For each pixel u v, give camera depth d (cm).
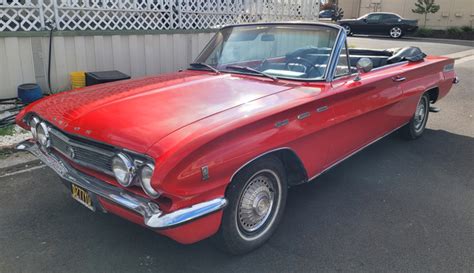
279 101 294
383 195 391
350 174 439
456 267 283
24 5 630
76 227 326
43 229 322
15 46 631
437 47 1828
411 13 2862
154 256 289
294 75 358
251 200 284
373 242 312
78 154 275
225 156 245
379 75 405
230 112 268
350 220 343
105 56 723
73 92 338
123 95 309
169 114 265
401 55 501
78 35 683
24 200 370
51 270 272
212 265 281
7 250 294
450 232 328
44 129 301
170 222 227
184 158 225
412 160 484
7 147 477
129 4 741
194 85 333
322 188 404
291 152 300
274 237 316
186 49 837
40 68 665
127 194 248
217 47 422
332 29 366
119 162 239
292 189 401
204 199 243
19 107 604
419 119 548
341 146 361
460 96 853
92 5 720
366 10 3050
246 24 422
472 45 1981
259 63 385
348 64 372
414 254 298
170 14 799
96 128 259
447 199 385
